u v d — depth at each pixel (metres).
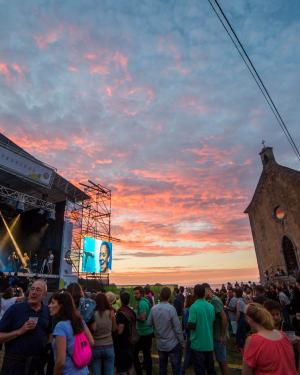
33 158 20.89
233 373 6.95
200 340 5.11
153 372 7.14
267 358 2.82
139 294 6.78
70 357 3.20
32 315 3.53
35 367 3.29
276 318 4.28
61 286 23.27
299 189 28.36
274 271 30.19
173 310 5.64
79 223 27.95
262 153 33.59
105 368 4.86
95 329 4.81
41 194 26.42
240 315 7.79
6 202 23.91
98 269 27.94
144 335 6.31
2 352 8.30
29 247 26.25
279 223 30.19
